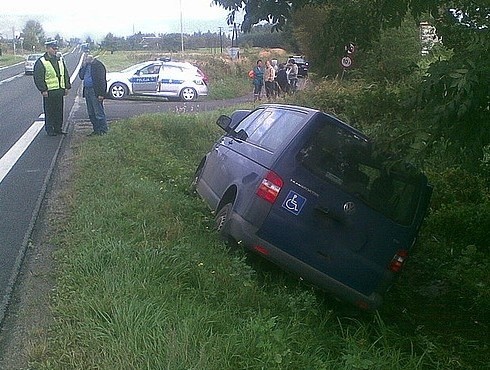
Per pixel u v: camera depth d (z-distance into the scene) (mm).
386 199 6371
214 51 54656
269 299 5730
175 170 10281
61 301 4832
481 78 4984
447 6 6770
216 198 7531
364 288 6258
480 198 11453
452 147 5359
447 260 9203
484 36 5336
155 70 28328
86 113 18141
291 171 6277
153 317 4457
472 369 5715
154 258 5652
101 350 4059
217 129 14453
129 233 6430
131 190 8062
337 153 6406
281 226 6211
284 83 26578
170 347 4043
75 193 8047
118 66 44656
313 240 6195
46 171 9602
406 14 7258
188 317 4586
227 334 4508
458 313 7566
